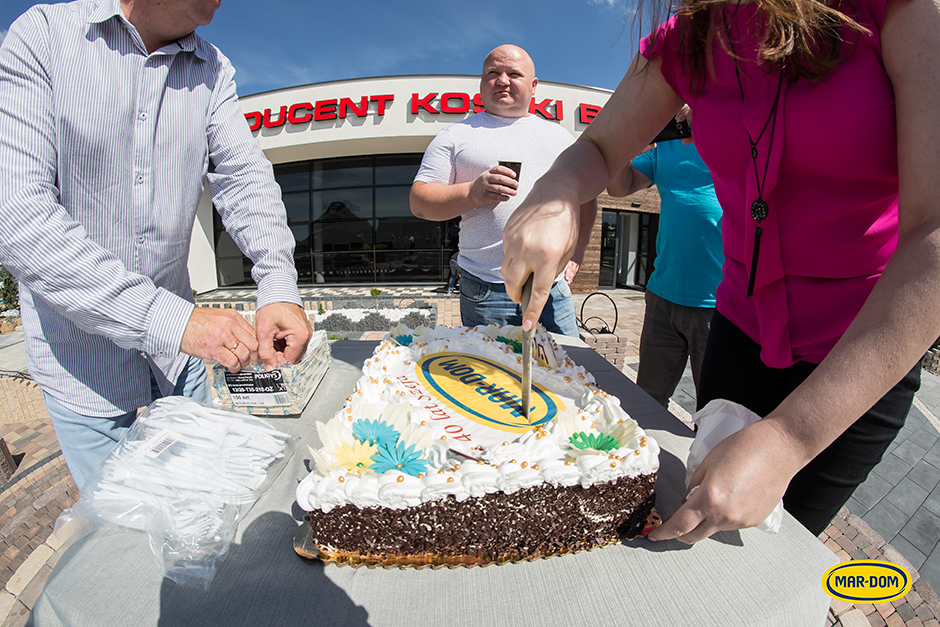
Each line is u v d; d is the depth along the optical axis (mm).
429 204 2121
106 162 1164
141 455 1052
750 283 1158
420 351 1641
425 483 891
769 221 1062
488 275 2197
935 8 675
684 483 1161
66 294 944
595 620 792
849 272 1035
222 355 1009
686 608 811
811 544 960
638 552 942
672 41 1079
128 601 815
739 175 1114
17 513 2969
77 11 1098
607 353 4215
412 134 10273
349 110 10250
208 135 1416
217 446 1129
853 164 877
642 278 12555
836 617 1668
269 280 1295
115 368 1363
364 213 11953
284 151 10875
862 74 794
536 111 9828
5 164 968
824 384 655
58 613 818
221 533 949
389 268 12211
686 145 2393
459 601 832
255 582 866
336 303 8789
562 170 1039
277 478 1182
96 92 1104
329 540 924
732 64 990
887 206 952
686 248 2363
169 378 1443
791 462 680
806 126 894
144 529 946
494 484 890
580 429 1128
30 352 1327
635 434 1037
